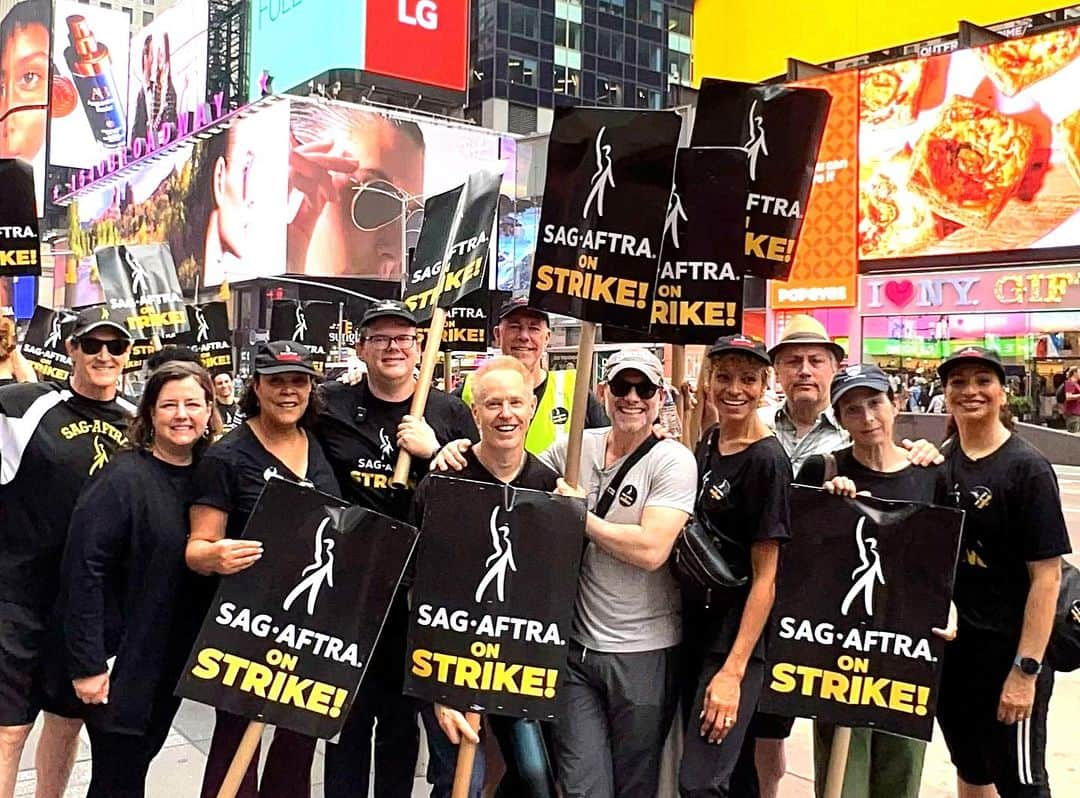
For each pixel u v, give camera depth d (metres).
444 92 51.53
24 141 65.94
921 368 24.16
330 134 31.75
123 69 68.25
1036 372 22.23
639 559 3.15
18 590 3.74
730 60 35.78
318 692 3.01
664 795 3.49
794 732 5.48
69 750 3.87
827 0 32.50
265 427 3.41
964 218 23.50
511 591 3.06
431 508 3.08
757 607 3.20
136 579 3.30
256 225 31.83
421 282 4.38
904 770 3.62
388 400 3.84
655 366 3.35
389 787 3.65
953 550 3.13
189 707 5.52
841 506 3.20
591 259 3.40
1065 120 21.75
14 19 66.56
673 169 3.37
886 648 3.15
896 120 24.55
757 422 3.37
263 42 53.16
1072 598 3.47
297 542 3.03
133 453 3.38
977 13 28.55
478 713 3.14
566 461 3.32
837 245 25.48
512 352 5.00
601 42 55.97
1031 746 3.43
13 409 3.78
